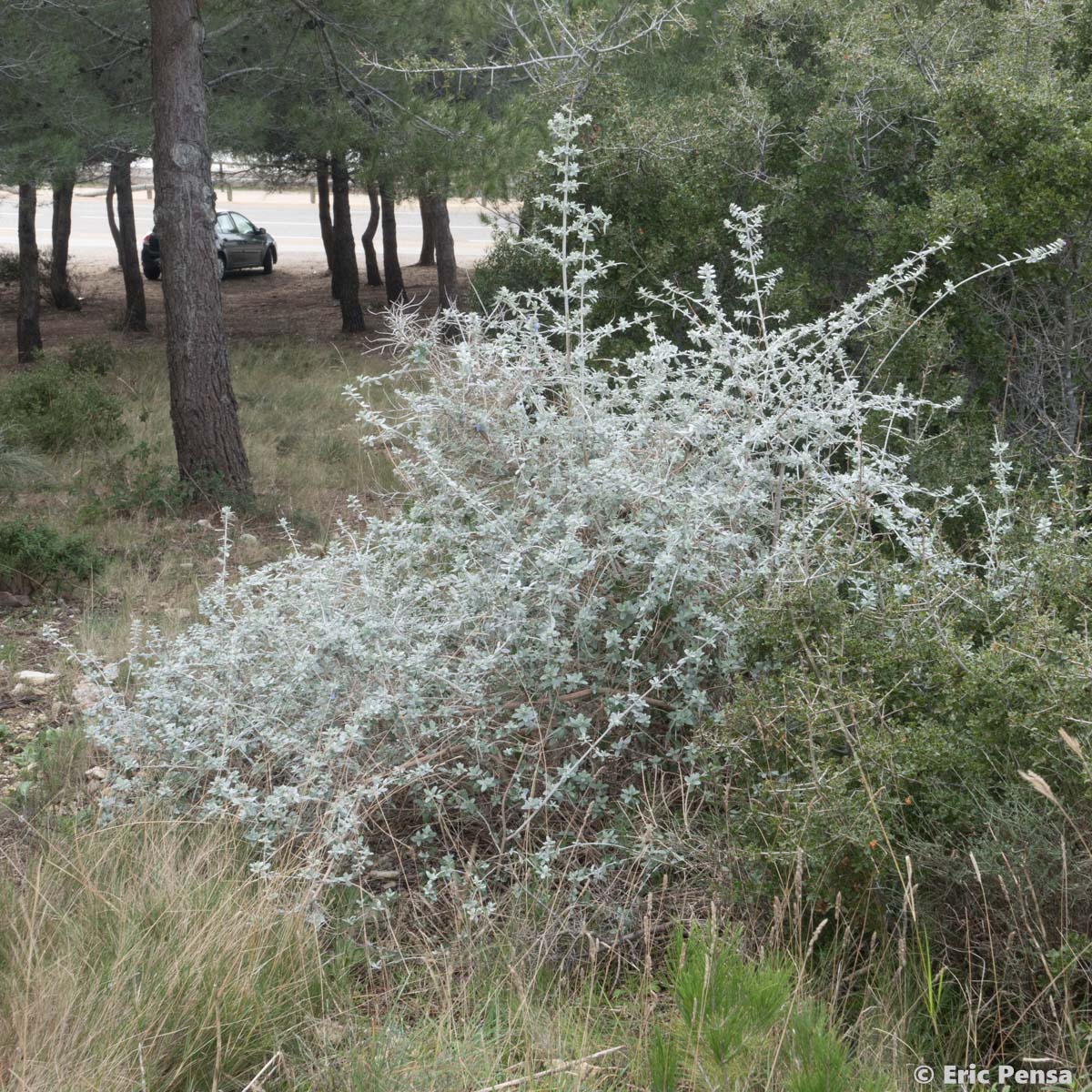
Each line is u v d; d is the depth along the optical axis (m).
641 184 8.06
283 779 4.00
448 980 2.92
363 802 3.70
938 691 3.32
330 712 3.81
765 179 7.88
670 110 8.73
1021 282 6.31
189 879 3.24
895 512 4.99
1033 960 2.79
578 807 3.70
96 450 10.65
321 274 29.88
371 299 24.33
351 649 3.74
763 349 5.08
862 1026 2.79
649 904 3.07
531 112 11.14
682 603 3.95
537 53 9.64
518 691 3.90
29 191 15.97
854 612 3.81
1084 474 5.74
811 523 4.23
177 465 10.12
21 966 2.80
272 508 8.84
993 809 3.02
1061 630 3.11
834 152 7.30
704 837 3.48
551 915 3.24
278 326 21.48
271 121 15.34
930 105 7.41
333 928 3.31
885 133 7.62
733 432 4.43
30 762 4.59
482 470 4.68
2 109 12.70
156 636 4.67
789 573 3.95
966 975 2.98
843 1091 2.44
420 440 4.54
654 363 4.72
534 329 4.94
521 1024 2.85
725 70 9.32
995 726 3.08
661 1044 2.57
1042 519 3.91
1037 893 2.85
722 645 3.89
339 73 12.02
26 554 6.87
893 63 7.54
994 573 3.98
